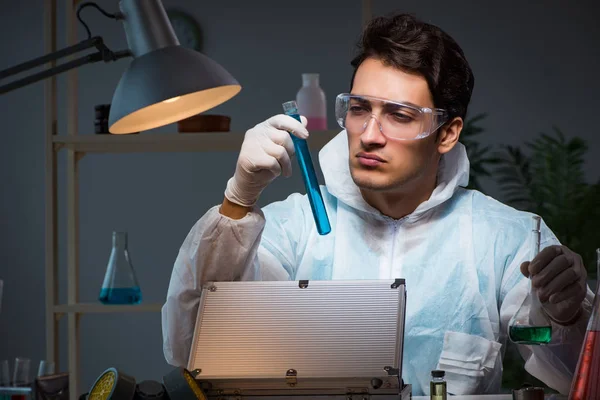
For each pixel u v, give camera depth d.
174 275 1.47
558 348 1.40
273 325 1.15
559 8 4.64
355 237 1.70
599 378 1.08
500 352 1.66
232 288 1.20
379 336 1.11
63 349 4.68
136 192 4.71
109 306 2.88
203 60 1.69
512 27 4.66
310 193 1.39
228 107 4.68
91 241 4.71
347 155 1.72
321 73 4.64
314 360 1.10
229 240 1.43
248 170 1.39
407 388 1.13
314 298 1.17
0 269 4.76
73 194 3.03
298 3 4.67
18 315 4.74
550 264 1.30
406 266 1.67
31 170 4.77
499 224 1.70
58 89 4.73
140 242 4.70
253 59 4.68
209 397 1.12
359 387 1.08
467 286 1.65
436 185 1.70
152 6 1.71
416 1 4.70
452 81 1.56
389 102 1.43
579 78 4.61
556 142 4.04
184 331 1.46
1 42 4.81
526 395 1.16
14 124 4.79
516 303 1.62
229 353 1.13
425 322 1.64
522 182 4.19
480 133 4.63
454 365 1.61
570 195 3.95
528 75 4.64
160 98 1.63
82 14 4.74
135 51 1.71
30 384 1.99
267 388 1.10
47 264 2.96
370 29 1.56
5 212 4.77
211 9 4.70
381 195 1.66
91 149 3.05
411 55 1.49
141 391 1.04
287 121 1.40
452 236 1.68
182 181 4.70
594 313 1.12
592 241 3.83
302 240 1.73
